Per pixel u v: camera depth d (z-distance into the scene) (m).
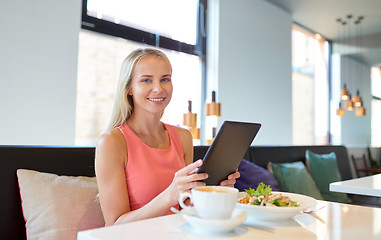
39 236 1.30
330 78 6.98
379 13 5.42
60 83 2.76
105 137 1.28
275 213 0.87
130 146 1.33
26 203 1.34
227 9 4.37
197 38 4.23
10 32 2.49
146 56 1.37
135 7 3.55
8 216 1.35
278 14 5.18
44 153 1.49
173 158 1.42
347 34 6.54
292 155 3.17
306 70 6.33
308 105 6.32
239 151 1.11
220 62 4.25
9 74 2.48
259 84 4.80
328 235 0.78
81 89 3.13
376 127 7.93
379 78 7.94
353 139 7.38
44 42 2.67
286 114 5.26
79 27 2.91
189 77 4.13
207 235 0.75
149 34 3.69
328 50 6.95
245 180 2.36
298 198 1.06
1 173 1.36
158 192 1.32
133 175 1.31
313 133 6.41
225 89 4.30
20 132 2.53
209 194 0.74
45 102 2.67
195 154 2.09
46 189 1.36
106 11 3.30
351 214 0.99
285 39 5.30
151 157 1.36
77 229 1.32
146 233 0.75
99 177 1.24
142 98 1.35
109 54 3.35
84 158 1.61
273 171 2.74
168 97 1.39
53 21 2.73
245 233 0.78
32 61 2.60
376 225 0.87
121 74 1.40
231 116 4.37
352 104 5.89
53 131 2.71
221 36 4.27
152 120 1.43
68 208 1.35
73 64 2.85
